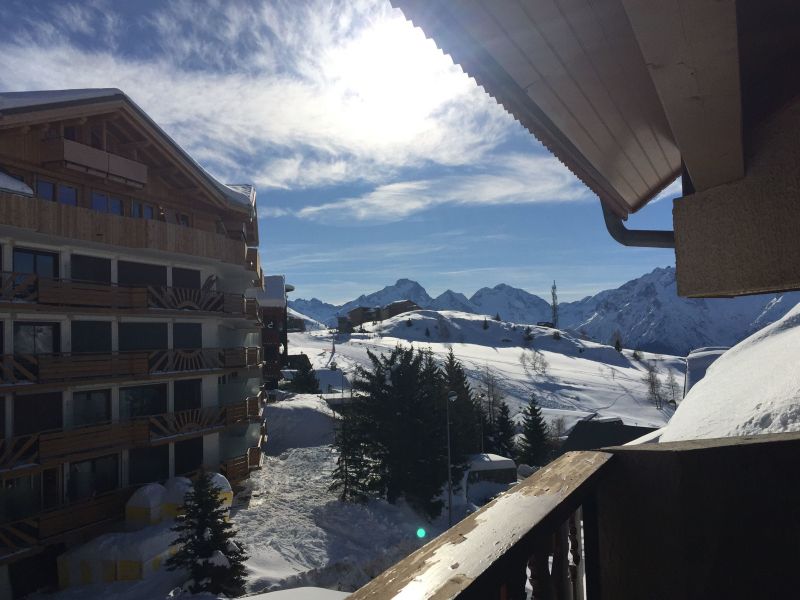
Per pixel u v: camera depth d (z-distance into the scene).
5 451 17.64
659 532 1.95
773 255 2.35
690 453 1.96
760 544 2.02
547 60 2.32
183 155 24.36
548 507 1.54
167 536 19.72
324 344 155.25
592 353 185.38
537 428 53.97
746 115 2.41
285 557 21.70
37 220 18.42
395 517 29.62
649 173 3.93
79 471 20.73
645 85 2.58
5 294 18.23
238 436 28.47
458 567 1.20
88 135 21.41
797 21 2.20
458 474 36.62
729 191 2.57
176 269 25.70
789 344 7.07
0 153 18.45
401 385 33.91
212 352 26.62
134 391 23.30
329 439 47.59
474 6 1.94
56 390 20.17
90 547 18.67
